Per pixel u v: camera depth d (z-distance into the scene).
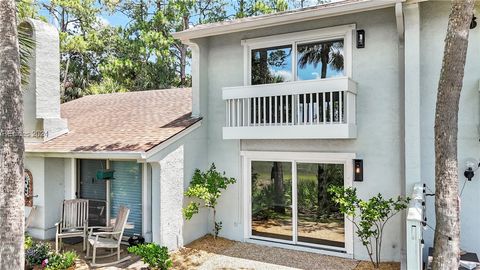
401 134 8.79
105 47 29.72
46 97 12.42
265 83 10.88
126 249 10.34
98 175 10.90
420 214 5.79
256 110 10.46
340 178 9.62
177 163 10.24
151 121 12.21
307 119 9.50
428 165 8.52
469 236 8.10
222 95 10.80
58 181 12.09
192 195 10.19
